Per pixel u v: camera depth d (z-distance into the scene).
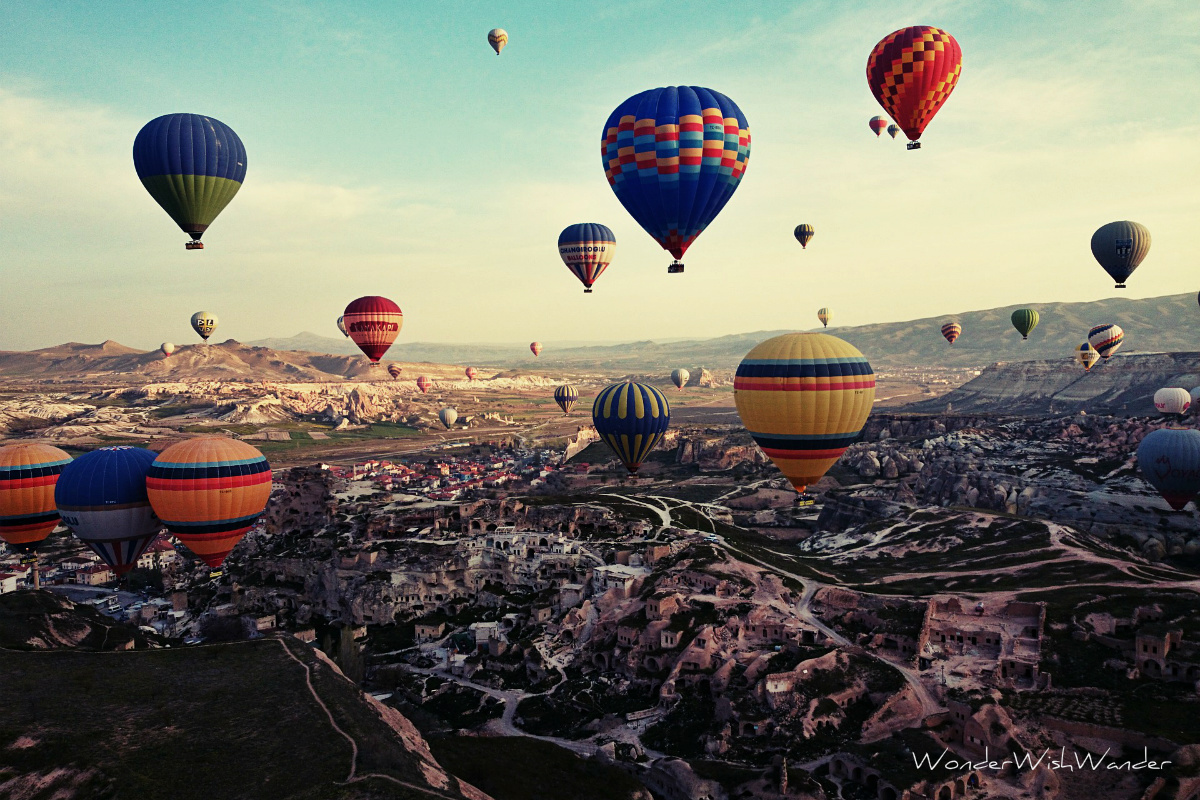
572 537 185.75
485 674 137.50
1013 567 165.75
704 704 117.38
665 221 108.12
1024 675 115.12
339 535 198.00
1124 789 89.12
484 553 180.00
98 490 106.94
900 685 111.19
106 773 72.44
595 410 145.38
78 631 138.75
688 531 187.50
